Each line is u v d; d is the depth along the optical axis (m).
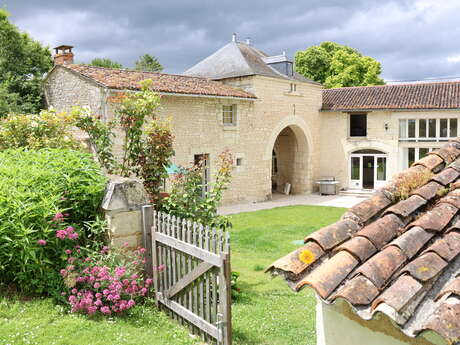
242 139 18.95
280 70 22.05
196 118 16.69
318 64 35.50
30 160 6.13
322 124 23.77
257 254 10.29
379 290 2.22
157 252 5.66
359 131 23.33
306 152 23.09
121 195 5.72
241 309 6.45
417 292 2.11
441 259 2.37
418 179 3.59
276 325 5.87
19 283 5.35
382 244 2.69
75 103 15.19
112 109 13.68
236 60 20.44
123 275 5.31
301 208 18.17
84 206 5.85
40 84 22.95
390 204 3.33
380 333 2.36
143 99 7.61
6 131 7.85
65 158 6.25
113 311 5.21
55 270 5.39
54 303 5.20
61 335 4.53
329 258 2.74
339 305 2.58
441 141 20.50
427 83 22.48
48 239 5.22
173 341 4.74
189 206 7.18
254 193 19.91
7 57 23.95
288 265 2.61
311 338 5.45
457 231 2.65
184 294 5.16
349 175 23.19
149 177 7.44
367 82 34.03
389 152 21.78
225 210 17.47
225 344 4.45
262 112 19.84
